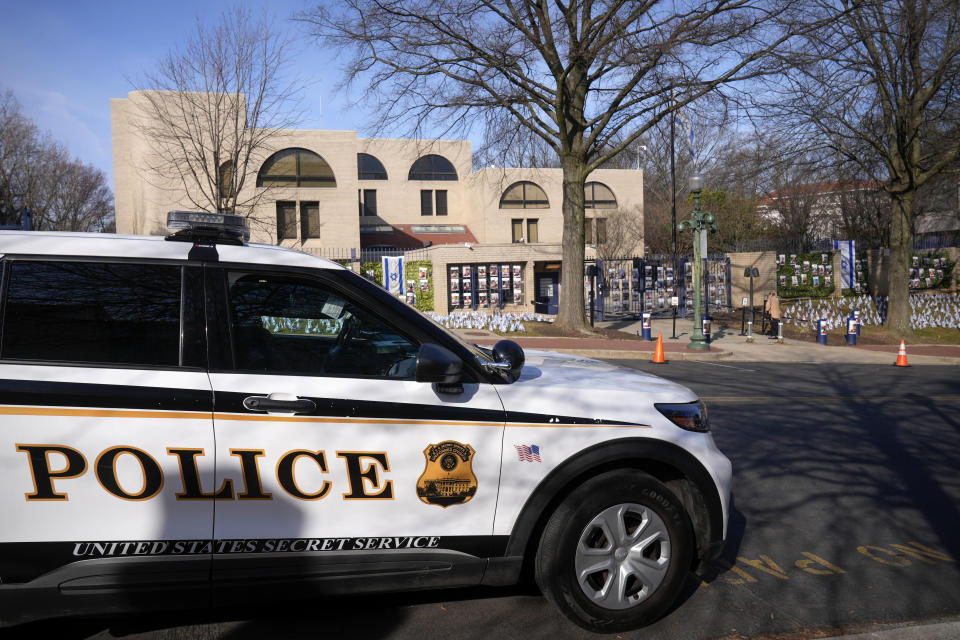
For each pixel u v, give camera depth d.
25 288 2.73
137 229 31.86
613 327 24.38
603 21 17.11
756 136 20.44
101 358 2.72
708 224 18.00
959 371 15.91
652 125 18.91
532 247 27.44
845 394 11.45
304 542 2.85
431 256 27.11
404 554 2.99
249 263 2.97
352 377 2.97
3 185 39.16
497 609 3.52
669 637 3.30
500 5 19.30
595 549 3.20
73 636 3.11
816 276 29.14
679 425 3.39
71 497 2.61
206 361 2.82
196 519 2.73
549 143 20.56
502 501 3.09
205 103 21.67
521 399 3.16
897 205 23.69
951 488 6.04
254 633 3.20
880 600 3.81
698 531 3.51
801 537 4.82
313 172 33.84
